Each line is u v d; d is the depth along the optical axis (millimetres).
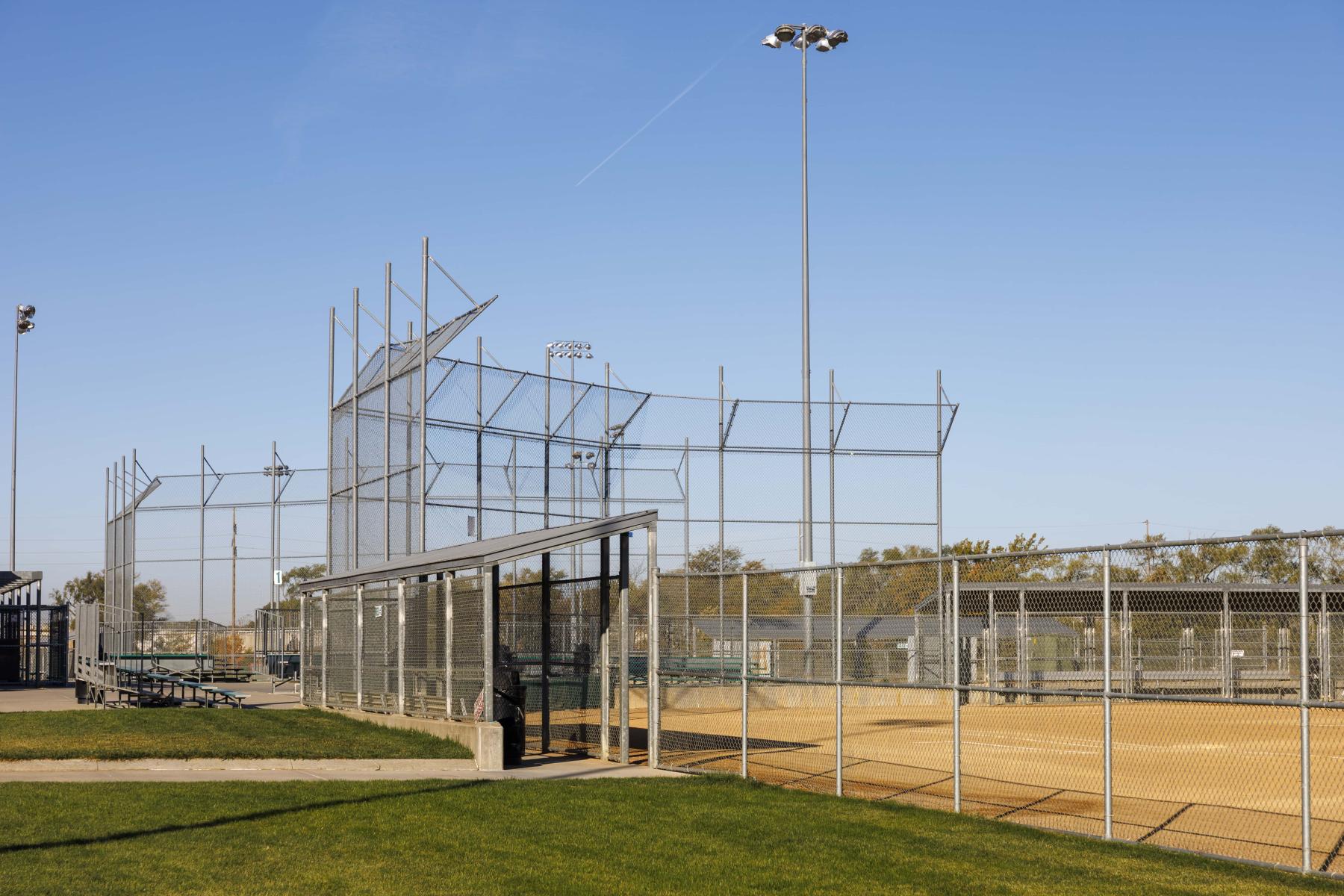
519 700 16266
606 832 10969
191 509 35438
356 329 26375
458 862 9562
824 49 31438
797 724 23672
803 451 30375
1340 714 26969
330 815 11531
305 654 24766
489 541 18641
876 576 25156
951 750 19047
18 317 38594
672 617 28094
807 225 31234
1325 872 9312
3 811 11305
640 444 29953
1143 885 9023
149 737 16828
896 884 9023
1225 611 21156
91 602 25219
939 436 31406
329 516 27812
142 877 8750
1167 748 20094
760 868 9555
